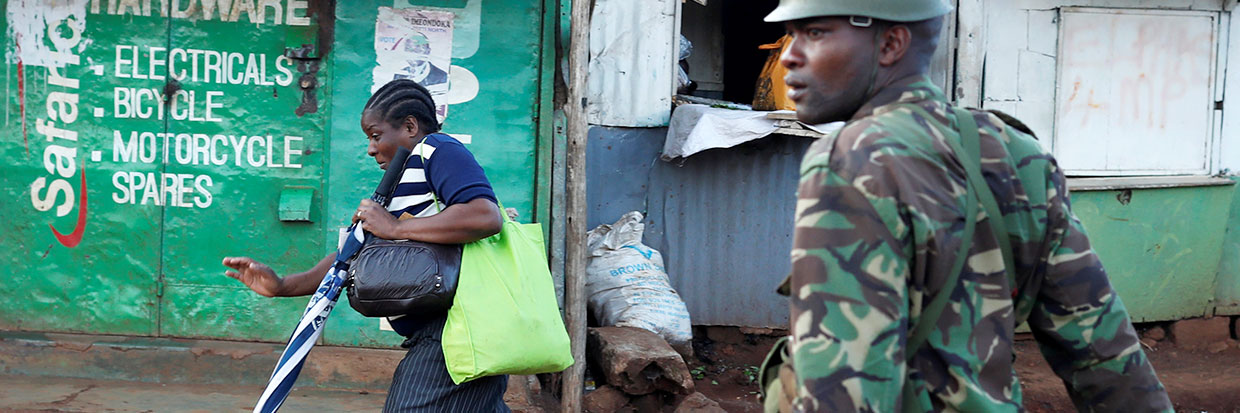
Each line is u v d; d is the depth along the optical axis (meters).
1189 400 5.85
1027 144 1.78
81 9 4.83
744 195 6.55
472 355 2.82
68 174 4.92
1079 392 1.91
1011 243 1.73
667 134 6.43
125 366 4.83
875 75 1.75
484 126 4.89
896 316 1.57
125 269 4.95
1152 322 6.98
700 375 6.12
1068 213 1.82
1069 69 6.70
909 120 1.69
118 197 4.92
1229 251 6.88
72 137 4.90
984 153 1.72
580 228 4.68
